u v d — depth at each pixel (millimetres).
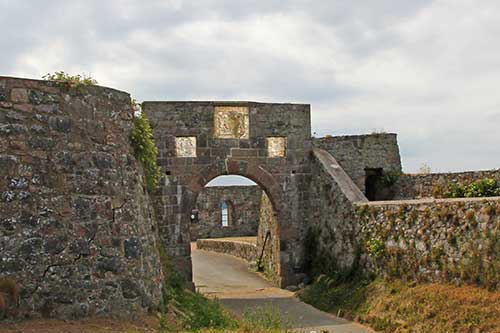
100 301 11555
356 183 26094
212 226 44281
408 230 17562
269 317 15320
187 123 22812
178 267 22188
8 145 10938
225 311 17562
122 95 13047
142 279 12461
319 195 23422
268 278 27094
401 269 17625
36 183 11156
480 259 14594
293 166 23906
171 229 22328
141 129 14219
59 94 11695
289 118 23953
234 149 23203
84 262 11508
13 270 10664
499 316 13133
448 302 14711
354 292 19062
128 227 12391
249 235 44875
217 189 44531
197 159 22797
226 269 30734
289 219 23797
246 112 23484
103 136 12312
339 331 16062
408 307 15852
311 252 23562
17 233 10805
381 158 26406
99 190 11992
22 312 10602
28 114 11258
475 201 15039
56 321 10805
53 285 11047
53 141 11477
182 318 13805
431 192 23875
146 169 15195
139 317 12094
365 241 19797
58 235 11250
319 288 21141
